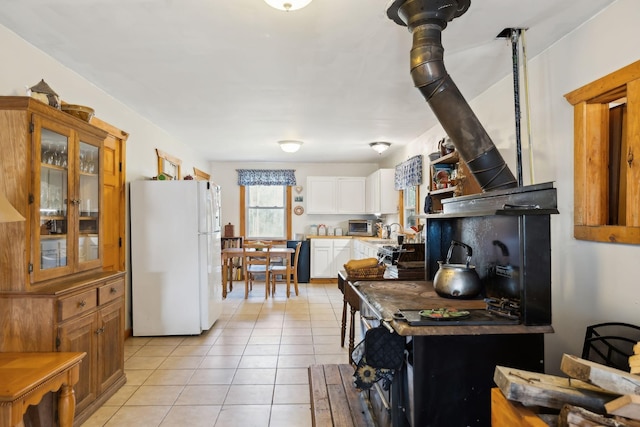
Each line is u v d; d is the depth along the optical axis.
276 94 3.59
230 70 2.99
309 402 2.64
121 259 3.94
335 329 4.31
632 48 1.92
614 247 2.03
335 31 2.35
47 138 2.24
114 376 2.77
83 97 3.17
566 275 2.39
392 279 2.79
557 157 2.47
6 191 2.08
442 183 3.80
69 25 2.28
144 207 4.11
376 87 3.39
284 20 2.21
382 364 1.80
